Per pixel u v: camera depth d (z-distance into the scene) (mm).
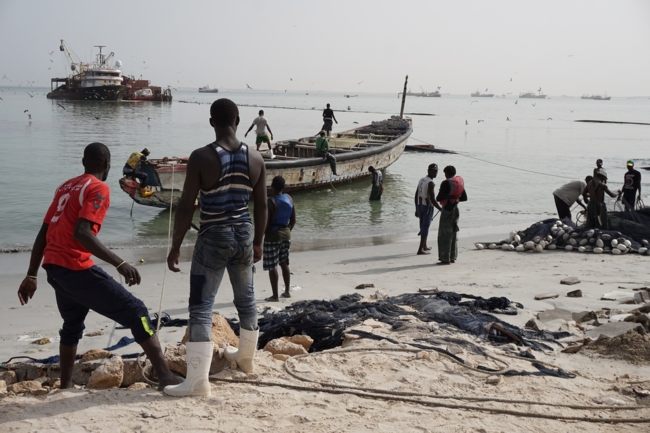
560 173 28219
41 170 24156
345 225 16750
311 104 168750
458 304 7016
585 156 36406
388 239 14766
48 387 4578
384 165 25703
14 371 5082
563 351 5320
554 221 13227
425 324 5930
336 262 11734
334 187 22703
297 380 4414
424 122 83188
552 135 56938
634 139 52781
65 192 4055
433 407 4012
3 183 21000
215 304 8242
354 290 8953
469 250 12867
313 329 5820
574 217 18281
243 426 3633
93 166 4176
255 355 4926
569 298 7762
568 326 6258
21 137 38375
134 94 109812
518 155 36500
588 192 13391
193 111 85000
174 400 4020
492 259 11664
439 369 4703
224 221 4066
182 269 11148
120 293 4109
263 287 9383
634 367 4887
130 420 3689
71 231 3992
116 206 18578
